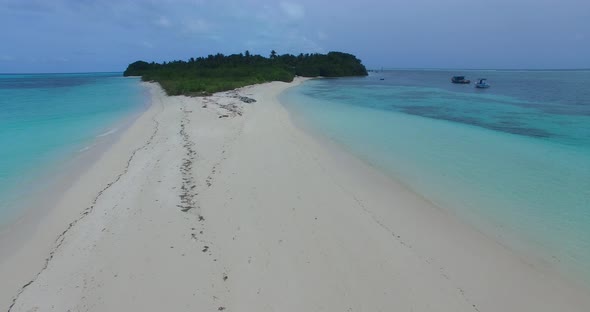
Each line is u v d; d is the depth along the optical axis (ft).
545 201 36.29
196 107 86.17
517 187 39.83
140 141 55.06
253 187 37.78
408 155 51.42
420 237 29.35
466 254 27.25
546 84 223.71
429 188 39.34
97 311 20.99
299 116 83.25
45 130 64.44
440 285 23.76
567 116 87.97
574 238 29.50
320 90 169.78
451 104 112.88
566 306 22.43
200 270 24.40
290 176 41.27
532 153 53.11
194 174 40.91
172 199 34.55
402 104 112.78
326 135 62.90
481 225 31.60
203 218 31.14
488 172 44.60
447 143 58.80
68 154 49.60
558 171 45.11
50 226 30.14
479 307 22.09
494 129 71.05
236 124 67.46
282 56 349.00
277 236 28.68
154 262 25.11
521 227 31.22
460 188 39.45
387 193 37.76
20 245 27.58
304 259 25.88
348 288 23.16
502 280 24.52
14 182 39.42
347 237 28.89
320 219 31.58
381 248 27.53
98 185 38.06
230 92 127.13
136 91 148.25
